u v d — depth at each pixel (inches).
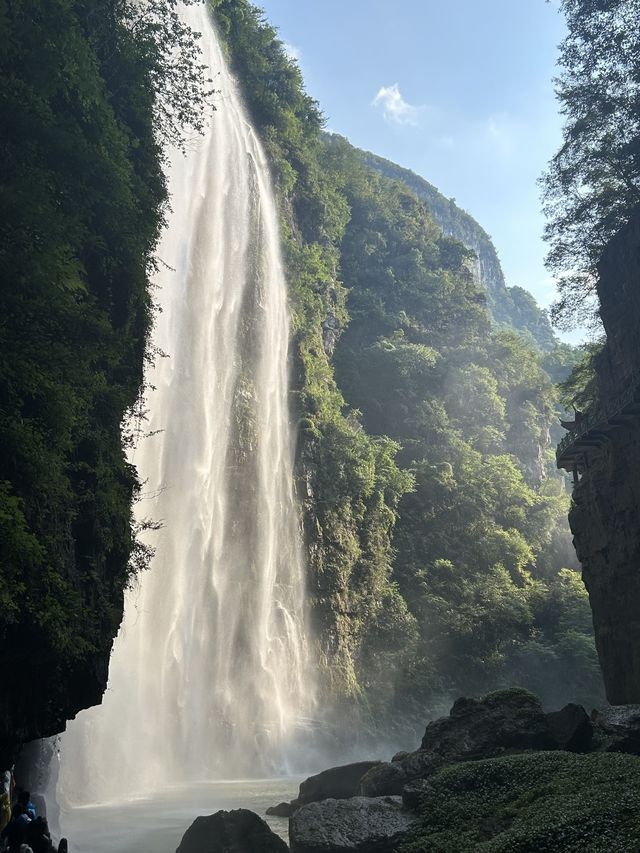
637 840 490.6
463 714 869.2
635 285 1386.6
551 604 3169.3
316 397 2920.8
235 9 3299.7
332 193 3841.0
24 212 584.7
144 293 819.4
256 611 2332.7
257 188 2839.6
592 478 1472.7
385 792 789.2
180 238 2375.7
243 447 2463.1
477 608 2947.8
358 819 684.7
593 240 1582.2
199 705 2053.4
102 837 911.0
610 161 1492.4
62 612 572.1
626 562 1362.0
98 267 751.1
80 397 655.1
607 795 575.8
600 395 1525.6
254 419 2541.8
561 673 2785.4
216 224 2566.4
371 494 2979.8
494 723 839.7
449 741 837.8
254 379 2610.7
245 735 2133.4
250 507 2423.7
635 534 1326.3
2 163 608.1
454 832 628.1
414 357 3836.1
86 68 711.1
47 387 585.3
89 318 657.6
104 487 720.3
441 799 688.4
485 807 650.8
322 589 2647.6
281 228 3088.1
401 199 5027.1
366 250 4345.5
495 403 4010.8
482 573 3235.7
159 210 893.2
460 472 3560.5
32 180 607.8
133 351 828.6
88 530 693.3
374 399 3693.4
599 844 502.9
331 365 3587.6
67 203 683.4
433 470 3393.2
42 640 573.9
